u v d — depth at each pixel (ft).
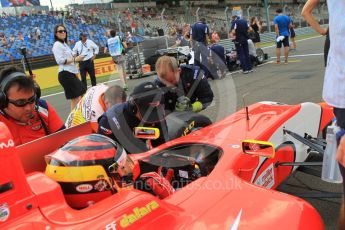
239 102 25.62
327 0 5.79
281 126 10.80
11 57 70.74
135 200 6.18
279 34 43.52
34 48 77.00
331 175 8.32
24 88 8.93
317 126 12.46
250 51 43.68
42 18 88.63
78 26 89.76
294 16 122.11
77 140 6.69
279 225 6.46
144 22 101.24
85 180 6.19
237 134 10.03
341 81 5.71
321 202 11.01
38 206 5.71
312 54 50.34
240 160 8.82
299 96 25.80
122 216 5.87
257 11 134.31
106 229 5.61
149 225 6.07
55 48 25.95
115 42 34.73
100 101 13.30
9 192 5.48
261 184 9.73
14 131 9.87
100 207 6.03
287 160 10.89
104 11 104.06
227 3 155.94
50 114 10.76
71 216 5.75
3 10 93.09
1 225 5.35
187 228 6.35
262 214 6.72
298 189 11.93
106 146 6.54
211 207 6.99
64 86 26.86
